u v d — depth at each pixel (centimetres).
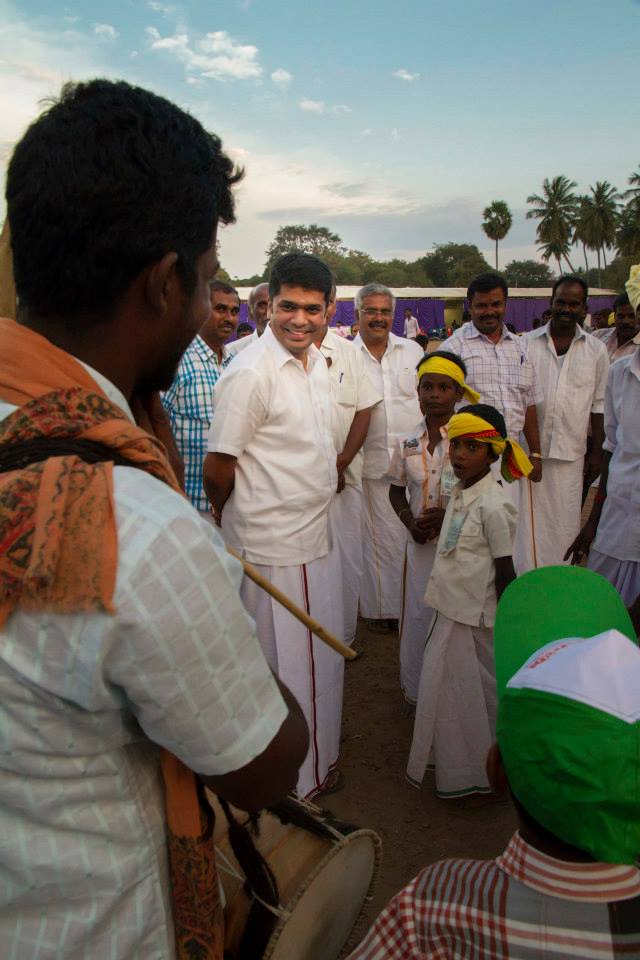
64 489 86
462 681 314
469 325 493
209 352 404
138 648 85
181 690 89
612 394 387
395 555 500
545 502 518
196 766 96
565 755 105
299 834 145
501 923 118
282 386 287
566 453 508
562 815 107
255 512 293
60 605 83
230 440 284
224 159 111
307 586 301
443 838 310
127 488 91
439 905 126
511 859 122
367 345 497
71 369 99
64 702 88
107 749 95
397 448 373
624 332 674
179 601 87
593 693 107
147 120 98
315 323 286
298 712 113
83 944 95
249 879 127
